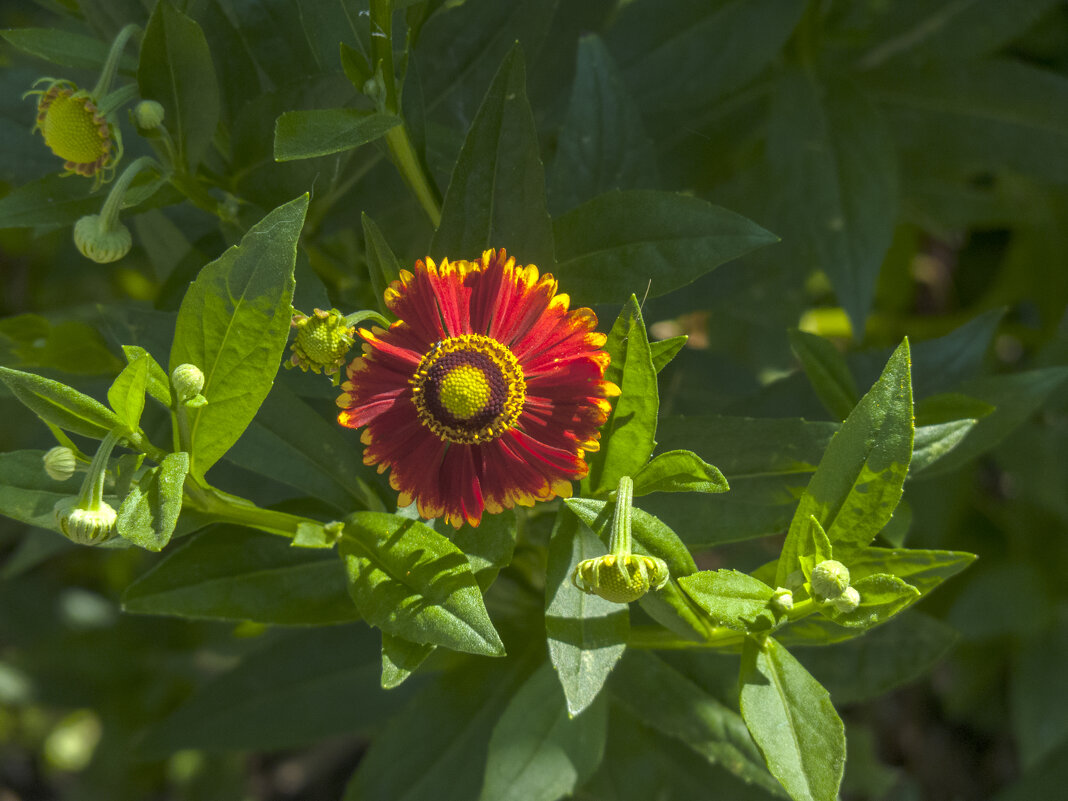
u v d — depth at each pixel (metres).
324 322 0.45
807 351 0.53
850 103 0.61
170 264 0.56
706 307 0.61
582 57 0.52
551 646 0.46
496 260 0.46
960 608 0.73
